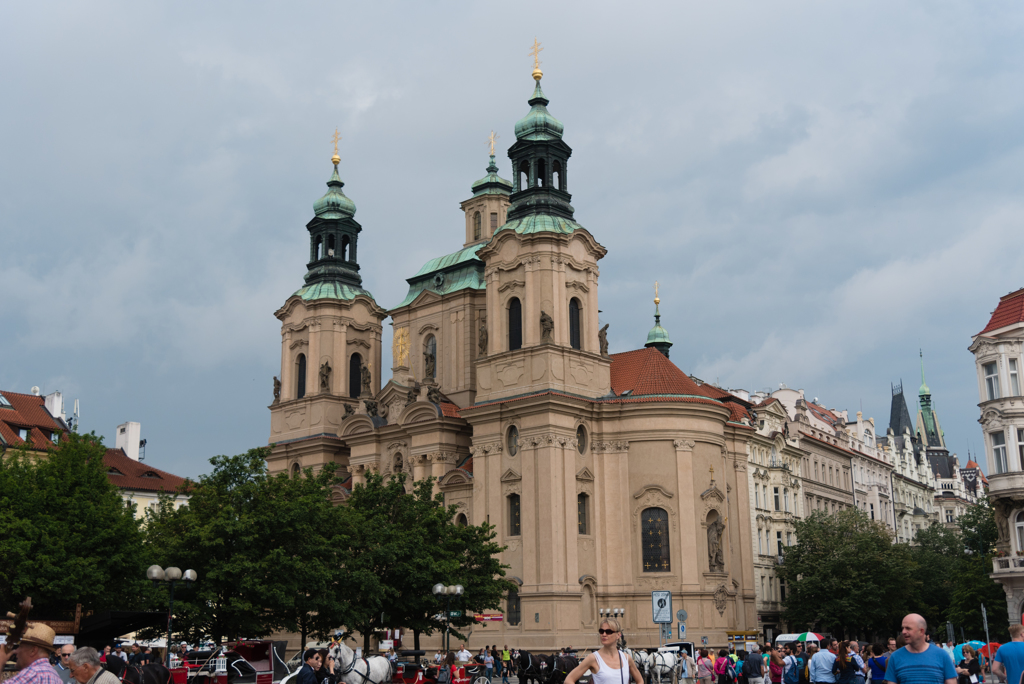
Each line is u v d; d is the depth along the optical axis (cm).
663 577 7894
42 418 9569
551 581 7625
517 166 8838
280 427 10169
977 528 9762
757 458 10188
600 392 8406
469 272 9581
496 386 8369
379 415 9469
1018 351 7031
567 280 8381
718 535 8150
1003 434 7031
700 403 8212
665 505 7994
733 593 8194
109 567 5628
